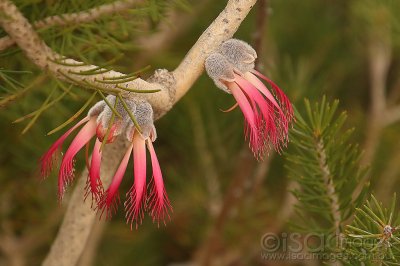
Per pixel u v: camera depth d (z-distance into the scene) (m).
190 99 0.84
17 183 0.81
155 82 0.47
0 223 0.82
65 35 0.51
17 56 0.53
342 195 0.54
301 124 0.54
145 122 0.45
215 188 0.87
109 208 0.46
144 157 0.45
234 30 0.47
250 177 0.87
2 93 0.53
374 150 0.86
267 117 0.46
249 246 0.85
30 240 0.83
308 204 0.55
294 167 0.77
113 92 0.45
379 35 0.83
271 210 0.85
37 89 0.56
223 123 0.86
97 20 0.52
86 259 0.76
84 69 0.47
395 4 0.81
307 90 0.78
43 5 0.53
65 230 0.52
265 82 0.72
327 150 0.54
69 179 0.46
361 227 0.52
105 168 0.51
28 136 0.72
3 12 0.46
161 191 0.45
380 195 0.85
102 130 0.45
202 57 0.47
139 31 0.54
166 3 0.54
